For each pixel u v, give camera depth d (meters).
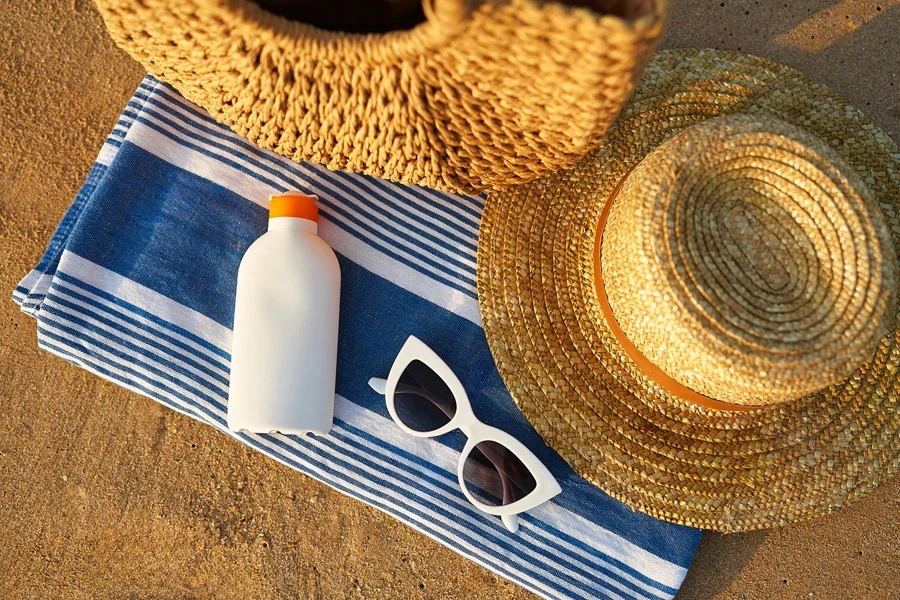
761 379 0.54
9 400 0.84
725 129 0.57
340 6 0.55
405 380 0.73
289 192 0.68
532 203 0.70
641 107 0.71
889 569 0.76
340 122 0.56
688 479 0.68
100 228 0.72
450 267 0.75
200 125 0.74
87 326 0.72
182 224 0.73
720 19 0.80
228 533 0.84
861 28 0.79
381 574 0.83
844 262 0.55
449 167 0.62
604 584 0.73
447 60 0.48
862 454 0.68
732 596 0.78
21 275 0.84
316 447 0.73
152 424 0.84
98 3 0.50
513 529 0.72
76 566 0.84
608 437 0.69
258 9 0.46
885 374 0.68
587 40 0.43
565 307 0.69
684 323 0.54
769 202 0.56
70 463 0.84
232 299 0.73
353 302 0.74
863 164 0.70
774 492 0.68
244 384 0.67
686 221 0.56
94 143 0.85
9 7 0.85
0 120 0.84
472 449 0.72
